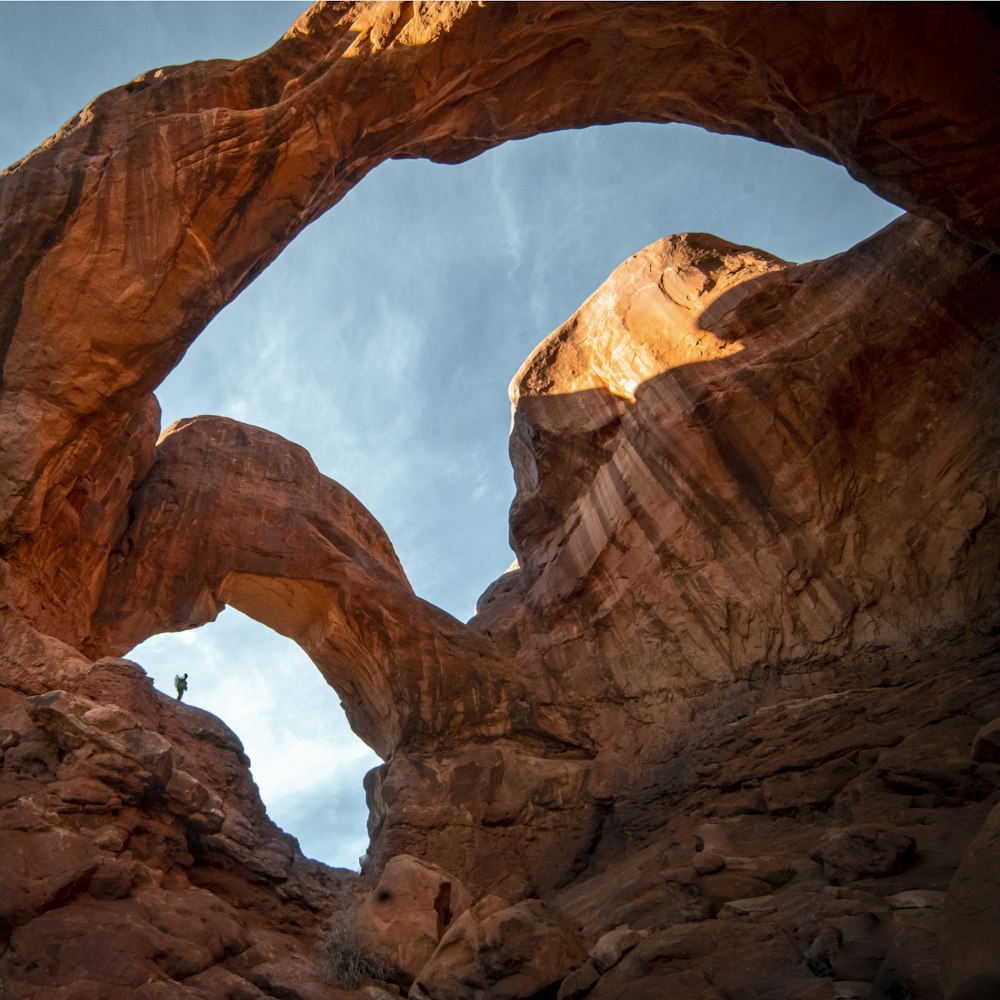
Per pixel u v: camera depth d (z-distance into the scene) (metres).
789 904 6.89
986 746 8.05
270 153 11.51
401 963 8.10
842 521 13.73
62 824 7.82
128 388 11.76
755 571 14.48
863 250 14.90
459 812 14.62
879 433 13.66
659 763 14.73
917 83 10.45
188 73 12.19
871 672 12.55
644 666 16.11
